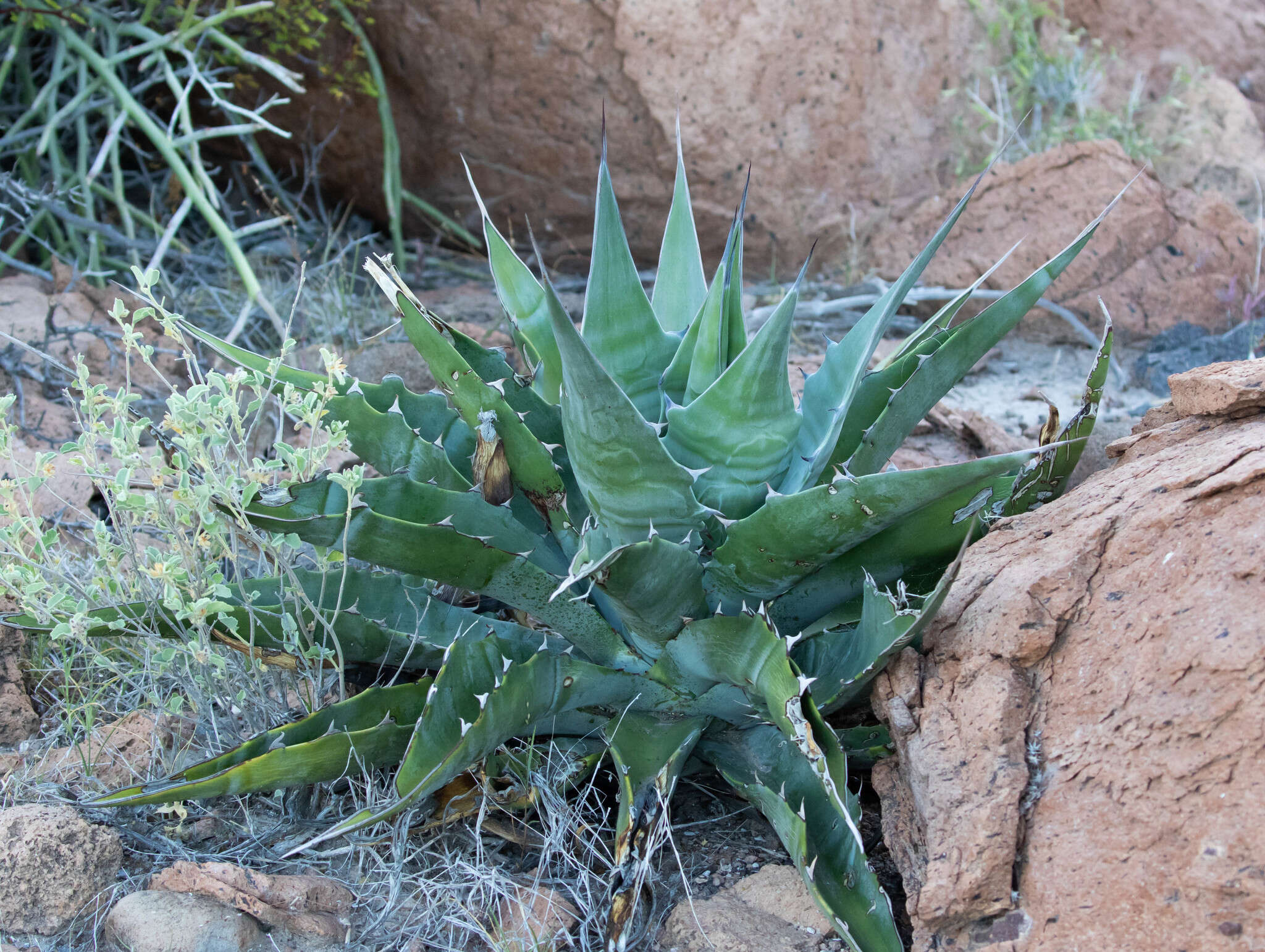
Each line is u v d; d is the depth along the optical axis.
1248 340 3.47
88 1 3.59
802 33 3.94
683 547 2.01
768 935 1.96
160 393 2.88
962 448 2.80
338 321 3.52
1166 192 3.74
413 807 2.02
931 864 1.85
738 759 2.09
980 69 4.55
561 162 4.13
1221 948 1.76
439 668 2.15
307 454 2.02
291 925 1.95
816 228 4.16
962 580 2.00
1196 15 5.00
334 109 4.17
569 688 2.02
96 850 1.98
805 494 1.94
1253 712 1.80
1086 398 2.09
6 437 2.02
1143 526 1.93
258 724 2.13
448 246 4.55
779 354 1.98
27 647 2.25
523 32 3.87
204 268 3.80
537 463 2.08
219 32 3.43
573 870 2.05
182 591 2.06
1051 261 2.09
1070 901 1.81
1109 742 1.85
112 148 3.50
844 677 2.00
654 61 3.88
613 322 2.11
